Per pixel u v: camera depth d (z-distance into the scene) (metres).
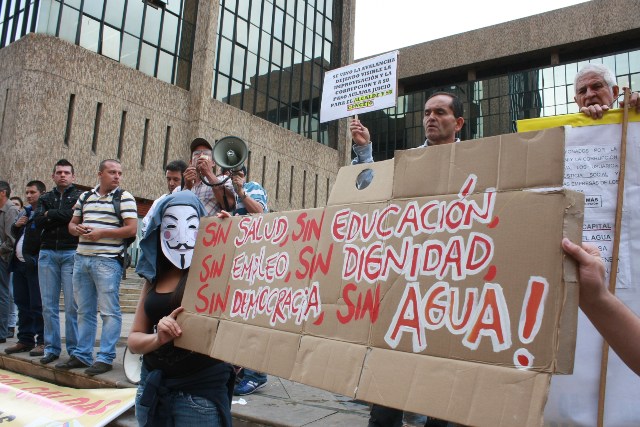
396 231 1.62
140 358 4.27
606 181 2.13
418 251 1.55
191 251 2.28
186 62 20.56
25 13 16.72
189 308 2.17
